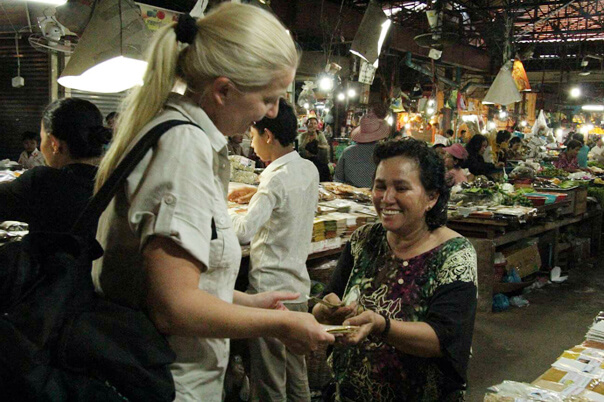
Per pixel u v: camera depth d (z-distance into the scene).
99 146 2.16
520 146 11.36
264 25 1.22
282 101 2.75
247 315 1.16
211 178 1.20
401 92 13.97
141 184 1.16
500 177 7.82
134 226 1.15
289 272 2.80
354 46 5.63
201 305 1.11
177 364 1.33
